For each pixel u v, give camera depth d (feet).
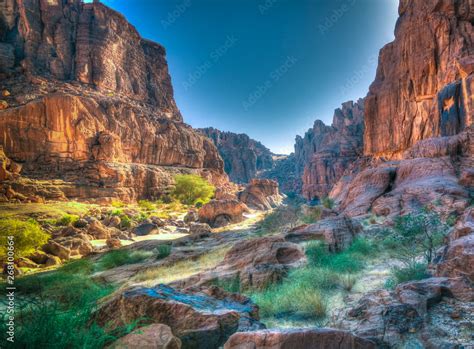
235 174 586.45
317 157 368.27
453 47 143.43
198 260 50.47
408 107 168.45
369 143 207.31
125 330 11.39
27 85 214.90
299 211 78.84
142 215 150.10
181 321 12.38
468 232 24.58
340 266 27.73
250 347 9.98
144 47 352.69
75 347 9.42
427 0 160.56
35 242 73.61
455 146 65.62
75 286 33.27
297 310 18.83
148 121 272.51
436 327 12.41
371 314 14.24
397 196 57.98
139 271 47.83
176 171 271.90
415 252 30.71
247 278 28.63
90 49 263.49
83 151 197.06
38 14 247.50
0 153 161.79
